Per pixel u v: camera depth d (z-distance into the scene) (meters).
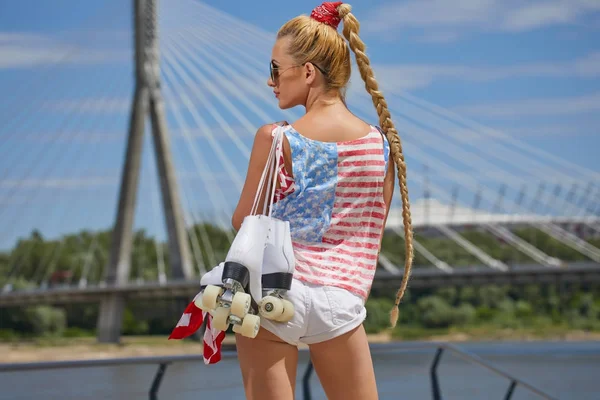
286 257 2.55
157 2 74.00
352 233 2.68
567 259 103.00
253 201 2.67
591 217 85.75
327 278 2.61
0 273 113.88
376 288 71.50
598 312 86.12
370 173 2.68
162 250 119.06
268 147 2.65
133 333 88.75
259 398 2.61
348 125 2.72
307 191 2.64
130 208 74.38
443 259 91.94
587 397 18.91
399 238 90.06
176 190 73.00
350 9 2.79
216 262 88.44
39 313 91.81
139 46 71.62
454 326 81.19
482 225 86.19
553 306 88.81
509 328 80.75
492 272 67.75
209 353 2.68
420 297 84.50
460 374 9.01
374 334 76.69
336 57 2.78
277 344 2.62
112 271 73.94
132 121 72.25
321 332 2.60
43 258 116.50
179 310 74.00
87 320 99.12
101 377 5.04
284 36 2.82
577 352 27.41
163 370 5.19
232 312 2.46
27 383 4.89
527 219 85.94
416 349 6.47
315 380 6.56
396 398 6.64
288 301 2.56
